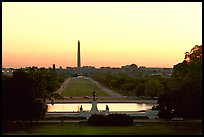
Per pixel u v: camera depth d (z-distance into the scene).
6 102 133.62
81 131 121.88
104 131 121.94
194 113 145.62
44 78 177.00
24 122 144.62
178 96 155.12
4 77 144.62
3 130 123.88
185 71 169.12
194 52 162.25
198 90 142.50
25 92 137.38
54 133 116.88
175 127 132.00
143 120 152.88
